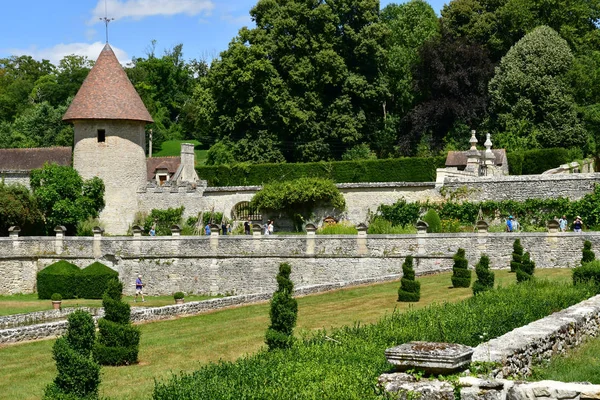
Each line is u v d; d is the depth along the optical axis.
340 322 24.38
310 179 51.75
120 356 20.22
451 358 10.70
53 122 81.25
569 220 44.53
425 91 69.00
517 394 10.35
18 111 90.88
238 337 23.64
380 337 16.00
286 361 13.89
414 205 48.59
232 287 43.09
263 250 42.47
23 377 19.58
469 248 37.97
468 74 65.94
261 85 63.06
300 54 65.44
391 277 36.44
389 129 67.69
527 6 67.94
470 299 20.98
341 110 65.31
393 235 39.75
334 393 11.49
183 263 44.19
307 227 41.72
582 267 23.95
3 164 55.06
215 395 12.04
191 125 96.44
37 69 104.06
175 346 22.66
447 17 71.56
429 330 16.09
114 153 52.72
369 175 56.22
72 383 15.16
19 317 29.92
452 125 66.31
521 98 61.41
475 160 52.72
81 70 94.19
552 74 62.09
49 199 50.97
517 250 34.44
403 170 55.62
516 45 63.31
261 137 63.59
